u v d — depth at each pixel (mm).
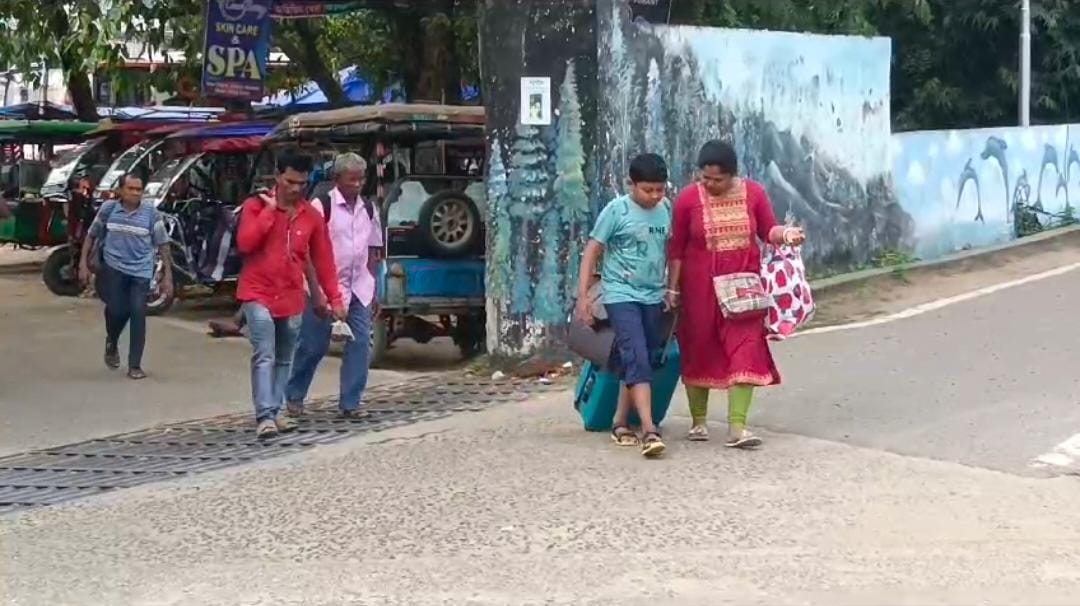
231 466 7543
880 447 7508
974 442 7559
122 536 6273
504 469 7211
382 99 19062
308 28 18359
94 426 9016
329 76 18734
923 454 7348
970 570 5555
